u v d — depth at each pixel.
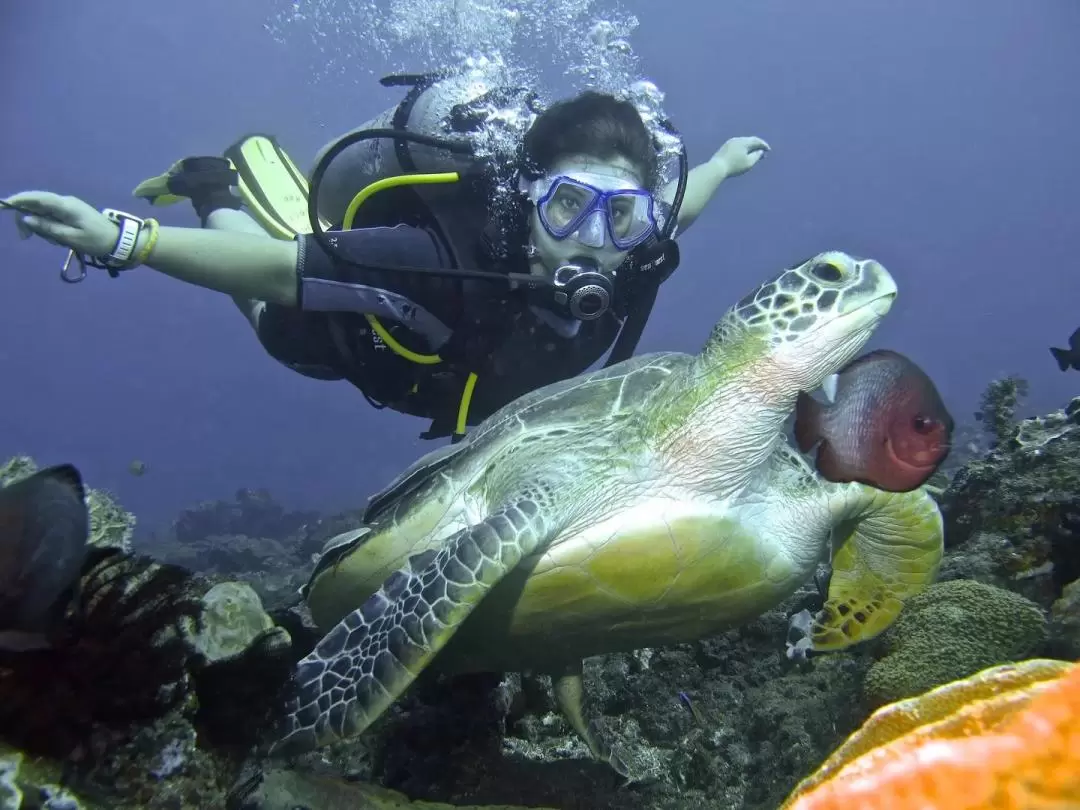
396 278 1.00
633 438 0.81
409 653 0.68
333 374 1.26
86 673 0.57
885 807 0.23
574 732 1.00
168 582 0.65
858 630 0.95
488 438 0.89
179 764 0.61
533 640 0.84
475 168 1.00
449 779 0.88
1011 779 0.21
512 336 1.03
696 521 0.79
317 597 0.97
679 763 0.91
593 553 0.77
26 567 0.49
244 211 1.46
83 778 0.55
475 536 0.72
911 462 0.57
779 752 0.83
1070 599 0.77
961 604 0.80
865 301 0.75
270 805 0.65
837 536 0.96
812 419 0.61
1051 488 0.99
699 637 0.91
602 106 0.97
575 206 0.95
